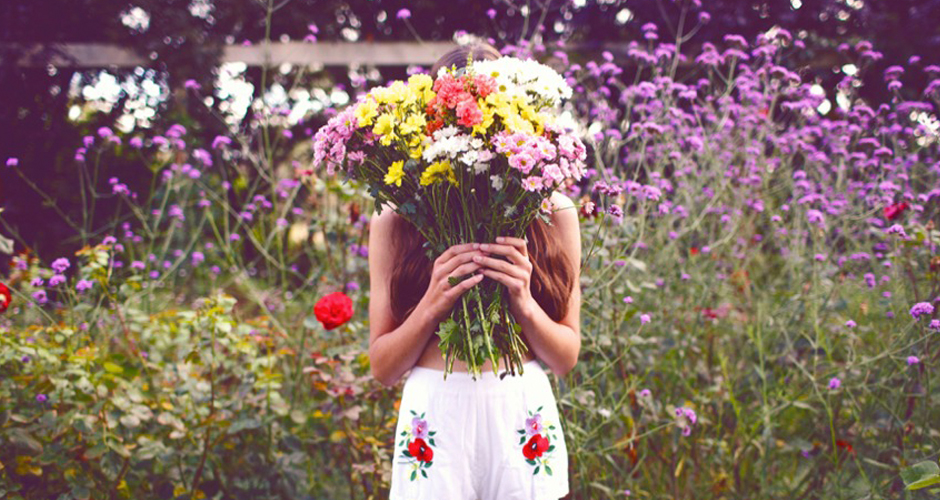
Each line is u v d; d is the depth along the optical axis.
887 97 5.16
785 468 2.85
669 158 3.18
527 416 1.67
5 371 2.53
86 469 2.49
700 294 3.12
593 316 2.56
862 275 3.13
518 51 3.32
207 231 4.84
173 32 5.35
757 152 3.18
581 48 5.27
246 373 2.71
